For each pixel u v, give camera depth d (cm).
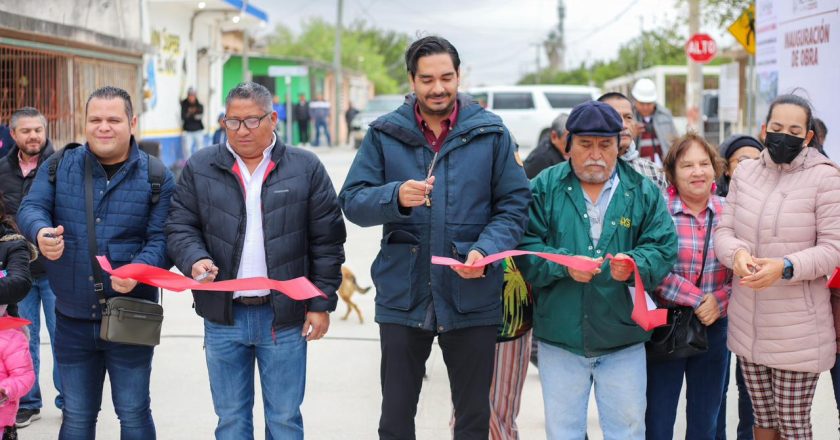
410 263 385
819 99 906
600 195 403
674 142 445
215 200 399
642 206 398
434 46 378
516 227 384
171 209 408
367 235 1354
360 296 945
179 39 2125
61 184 411
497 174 393
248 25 2536
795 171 409
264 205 398
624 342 393
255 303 399
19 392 396
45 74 1261
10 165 559
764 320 410
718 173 445
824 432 547
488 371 394
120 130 406
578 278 377
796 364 405
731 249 406
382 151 394
